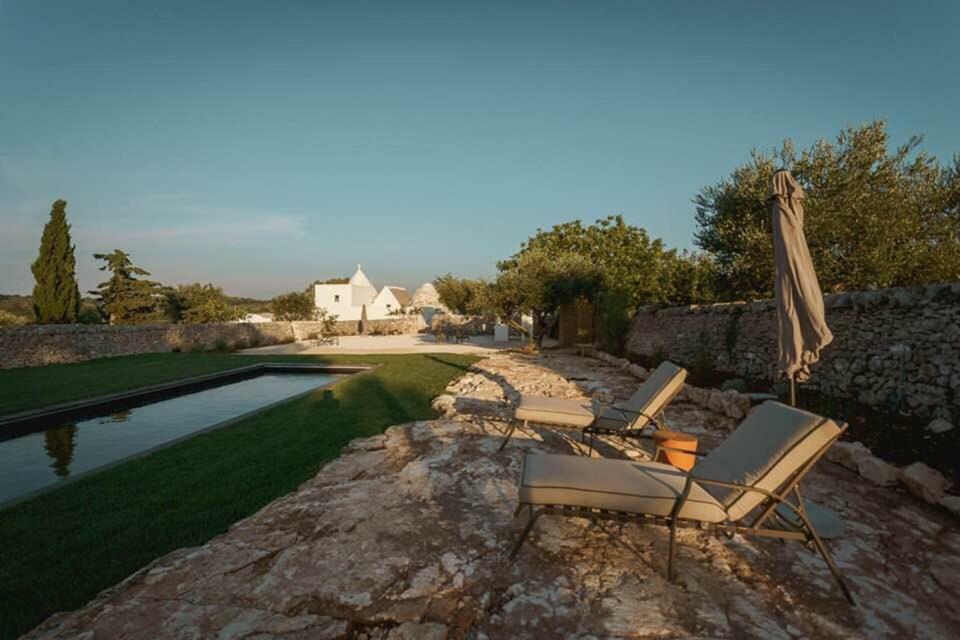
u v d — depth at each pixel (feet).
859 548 10.14
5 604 8.33
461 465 15.08
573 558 9.59
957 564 9.53
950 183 34.96
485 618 7.70
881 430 17.53
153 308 102.73
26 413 26.35
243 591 8.38
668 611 7.93
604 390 31.22
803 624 7.64
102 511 12.25
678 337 44.50
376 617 7.67
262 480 14.43
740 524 9.31
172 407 33.35
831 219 34.35
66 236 83.05
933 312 17.97
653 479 9.58
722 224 42.80
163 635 7.23
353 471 14.67
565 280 63.05
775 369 29.14
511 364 47.14
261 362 52.24
